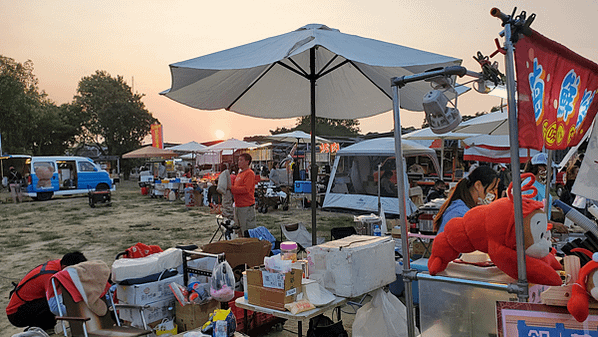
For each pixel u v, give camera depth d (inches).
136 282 153.8
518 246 85.9
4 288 247.3
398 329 144.6
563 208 105.7
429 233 204.7
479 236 96.1
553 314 82.0
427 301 108.1
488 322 100.1
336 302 133.6
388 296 150.7
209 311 160.6
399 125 109.0
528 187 93.6
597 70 105.6
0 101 1307.8
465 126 297.1
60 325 154.9
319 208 614.9
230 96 217.9
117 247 363.6
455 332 104.7
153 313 154.3
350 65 212.5
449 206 146.0
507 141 409.7
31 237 415.5
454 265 112.6
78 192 832.3
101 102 1823.3
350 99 241.4
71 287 132.3
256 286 135.0
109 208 661.3
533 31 77.4
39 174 775.1
